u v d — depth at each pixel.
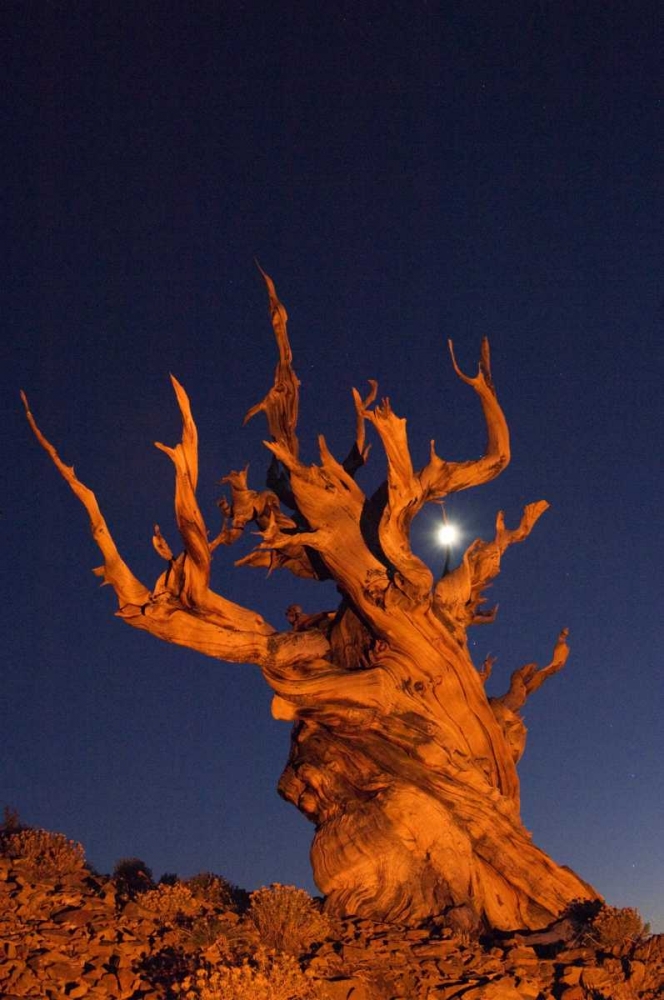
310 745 17.47
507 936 16.00
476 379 18.77
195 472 16.48
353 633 18.20
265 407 19.14
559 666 19.50
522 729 18.88
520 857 16.53
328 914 15.65
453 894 16.03
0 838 15.77
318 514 17.75
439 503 18.58
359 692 17.16
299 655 17.25
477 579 18.92
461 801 16.73
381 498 18.08
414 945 14.05
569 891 16.50
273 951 11.45
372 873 16.02
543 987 13.25
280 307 19.22
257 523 18.53
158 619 16.83
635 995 13.26
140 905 13.73
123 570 16.80
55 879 14.22
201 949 12.17
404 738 17.05
